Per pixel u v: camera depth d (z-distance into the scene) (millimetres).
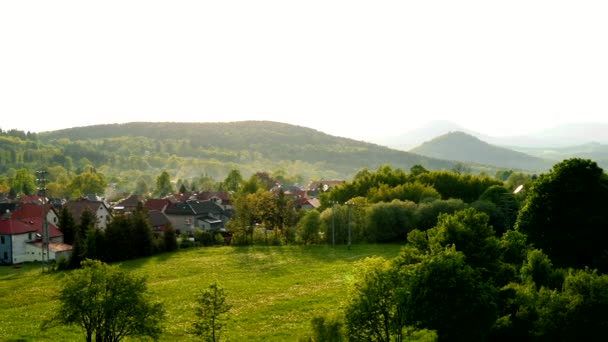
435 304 27922
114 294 34562
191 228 140125
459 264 28578
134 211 103688
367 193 127125
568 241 49281
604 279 29641
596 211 48969
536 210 51688
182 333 44094
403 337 30781
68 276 35469
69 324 35375
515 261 44000
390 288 29141
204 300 34812
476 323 27984
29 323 49094
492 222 103438
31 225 104188
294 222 114875
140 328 35250
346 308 29750
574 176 50250
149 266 84375
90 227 97938
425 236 40781
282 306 53156
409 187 120562
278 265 81750
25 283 73625
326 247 100125
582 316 28750
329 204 124875
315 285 64062
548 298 32125
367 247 98500
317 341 28438
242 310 51938
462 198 129125
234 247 104500
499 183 130500
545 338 29359
